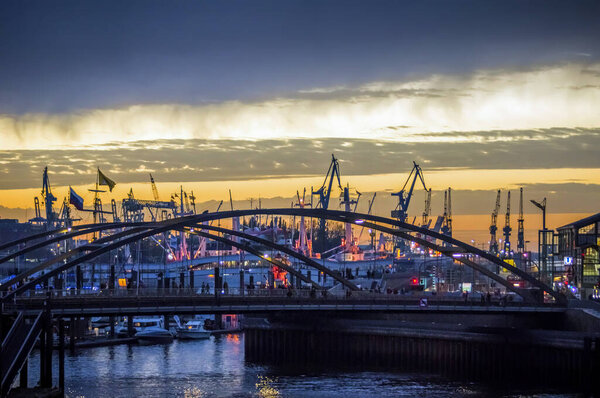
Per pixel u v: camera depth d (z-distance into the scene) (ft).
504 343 487.20
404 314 579.89
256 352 594.24
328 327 572.51
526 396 444.96
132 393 461.78
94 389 471.62
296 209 610.24
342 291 652.07
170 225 585.22
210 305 486.38
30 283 485.56
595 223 654.94
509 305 534.37
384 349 547.49
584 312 510.58
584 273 642.22
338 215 613.11
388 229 621.31
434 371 521.65
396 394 460.14
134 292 499.10
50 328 377.09
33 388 366.43
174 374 527.81
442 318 574.97
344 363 564.30
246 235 622.54
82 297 463.01
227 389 477.77
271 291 538.47
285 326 587.68
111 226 602.03
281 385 490.08
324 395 460.14
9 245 589.73
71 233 591.37
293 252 615.98
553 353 463.01
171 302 476.54
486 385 482.28
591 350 434.30
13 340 329.93
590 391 432.25
